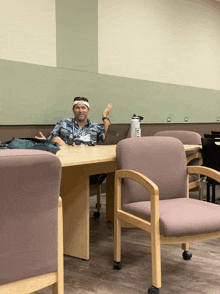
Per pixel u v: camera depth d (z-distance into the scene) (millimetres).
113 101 4629
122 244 2500
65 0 3891
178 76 5945
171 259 2193
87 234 2189
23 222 1051
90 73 4262
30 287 1115
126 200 1929
